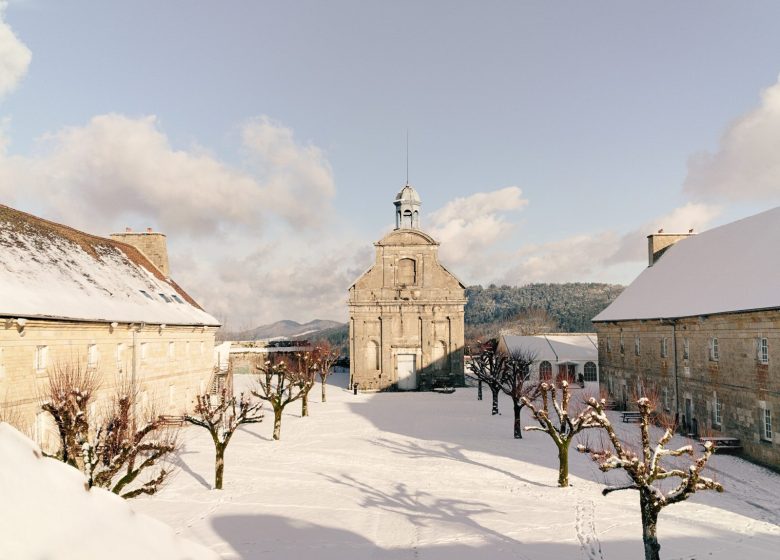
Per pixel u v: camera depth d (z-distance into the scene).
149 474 26.95
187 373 44.59
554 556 17.69
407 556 17.77
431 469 28.95
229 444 35.06
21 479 2.86
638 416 42.22
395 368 66.88
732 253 39.00
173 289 49.44
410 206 71.00
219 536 19.23
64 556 2.70
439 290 67.31
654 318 41.12
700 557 17.50
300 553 17.89
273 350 83.94
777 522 20.66
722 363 32.88
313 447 34.38
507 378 42.38
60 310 26.98
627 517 21.36
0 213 32.03
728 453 30.86
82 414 16.92
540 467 29.28
